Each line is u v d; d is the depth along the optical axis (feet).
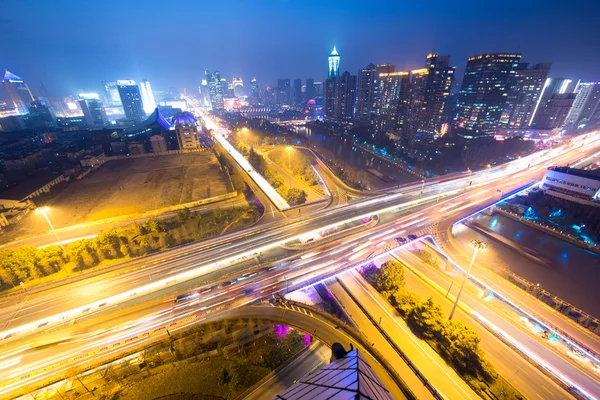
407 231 334.24
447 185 497.46
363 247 300.20
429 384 166.91
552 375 184.24
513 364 191.62
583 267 307.37
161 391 161.38
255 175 539.29
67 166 556.51
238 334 192.13
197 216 346.54
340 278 267.59
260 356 179.83
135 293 236.22
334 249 296.30
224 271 261.65
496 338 210.38
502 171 572.51
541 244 347.97
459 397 165.89
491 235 363.56
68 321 209.97
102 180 513.86
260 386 159.74
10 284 248.32
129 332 197.88
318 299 240.94
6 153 630.33
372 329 211.82
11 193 417.28
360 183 504.43
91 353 183.52
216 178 513.86
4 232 340.59
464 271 279.49
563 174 409.69
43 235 332.80
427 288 261.65
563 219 389.19
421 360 188.55
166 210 386.73
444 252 301.22
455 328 188.34
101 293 237.04
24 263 251.80
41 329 203.82
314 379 89.10
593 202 376.07
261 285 241.35
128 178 522.47
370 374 85.76
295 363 171.83
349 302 239.09
